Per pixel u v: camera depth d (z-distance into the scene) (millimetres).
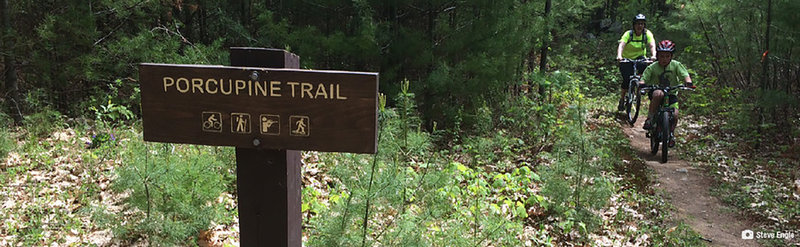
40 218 4270
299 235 2781
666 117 8023
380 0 8188
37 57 7699
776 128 9477
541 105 8992
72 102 8391
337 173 3275
